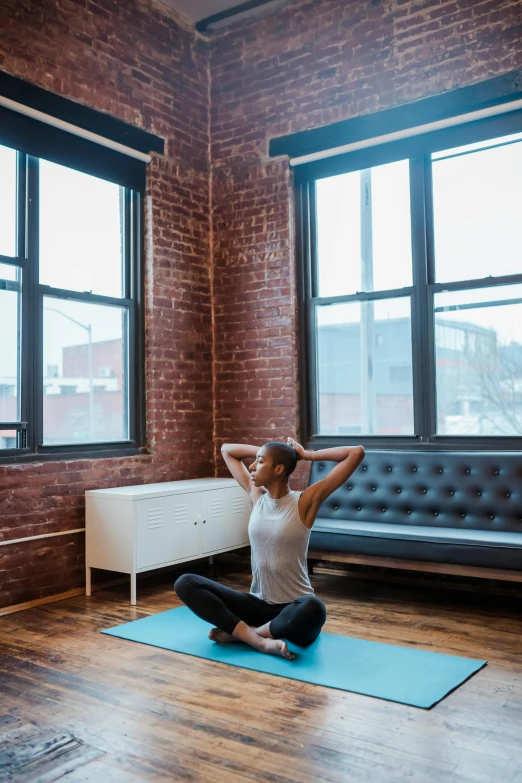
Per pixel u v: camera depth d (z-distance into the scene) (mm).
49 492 4418
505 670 3062
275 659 3197
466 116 4648
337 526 4461
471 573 3961
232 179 5711
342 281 5336
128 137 5109
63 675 3047
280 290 5449
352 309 5277
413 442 4953
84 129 4754
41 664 3191
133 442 5160
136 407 5219
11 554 4191
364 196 5242
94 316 4945
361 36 5125
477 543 3902
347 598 4352
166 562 4488
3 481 4160
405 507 4645
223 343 5746
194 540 4715
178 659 3238
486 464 4414
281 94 5488
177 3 5430
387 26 5016
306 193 5500
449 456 4551
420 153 4902
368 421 5203
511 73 4531
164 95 5410
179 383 5453
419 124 4883
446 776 2146
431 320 4898
